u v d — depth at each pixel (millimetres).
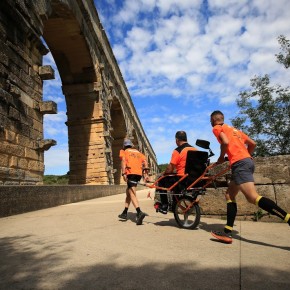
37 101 12219
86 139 23172
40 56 12758
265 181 6195
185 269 3051
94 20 22984
